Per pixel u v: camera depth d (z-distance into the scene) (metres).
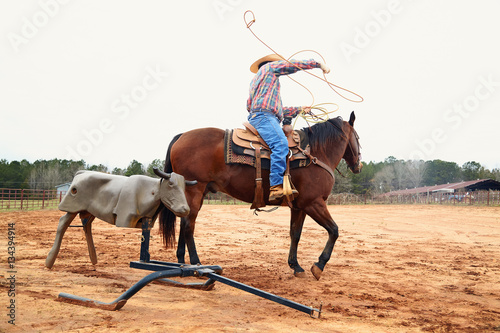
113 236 10.45
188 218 5.05
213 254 7.70
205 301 3.98
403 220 19.22
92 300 3.52
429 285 5.30
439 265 7.02
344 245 9.84
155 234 11.86
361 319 3.62
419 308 4.12
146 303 3.76
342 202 43.56
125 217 3.88
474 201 41.25
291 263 5.67
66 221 4.20
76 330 2.88
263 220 18.89
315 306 4.00
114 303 3.42
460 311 4.05
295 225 5.75
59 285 4.30
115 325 3.03
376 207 34.09
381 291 4.85
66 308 3.43
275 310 3.82
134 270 5.52
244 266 6.32
